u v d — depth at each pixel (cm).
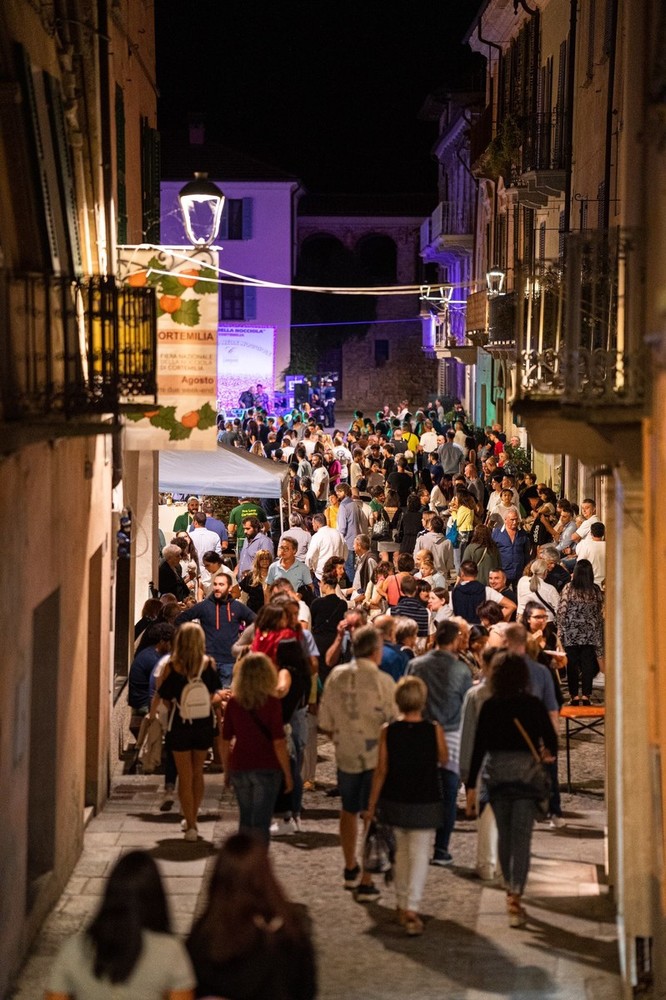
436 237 5859
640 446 1003
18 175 1102
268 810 1160
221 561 1872
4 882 927
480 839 1203
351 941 1062
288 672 1284
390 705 1166
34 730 1143
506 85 4053
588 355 1104
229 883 625
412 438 4434
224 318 6569
